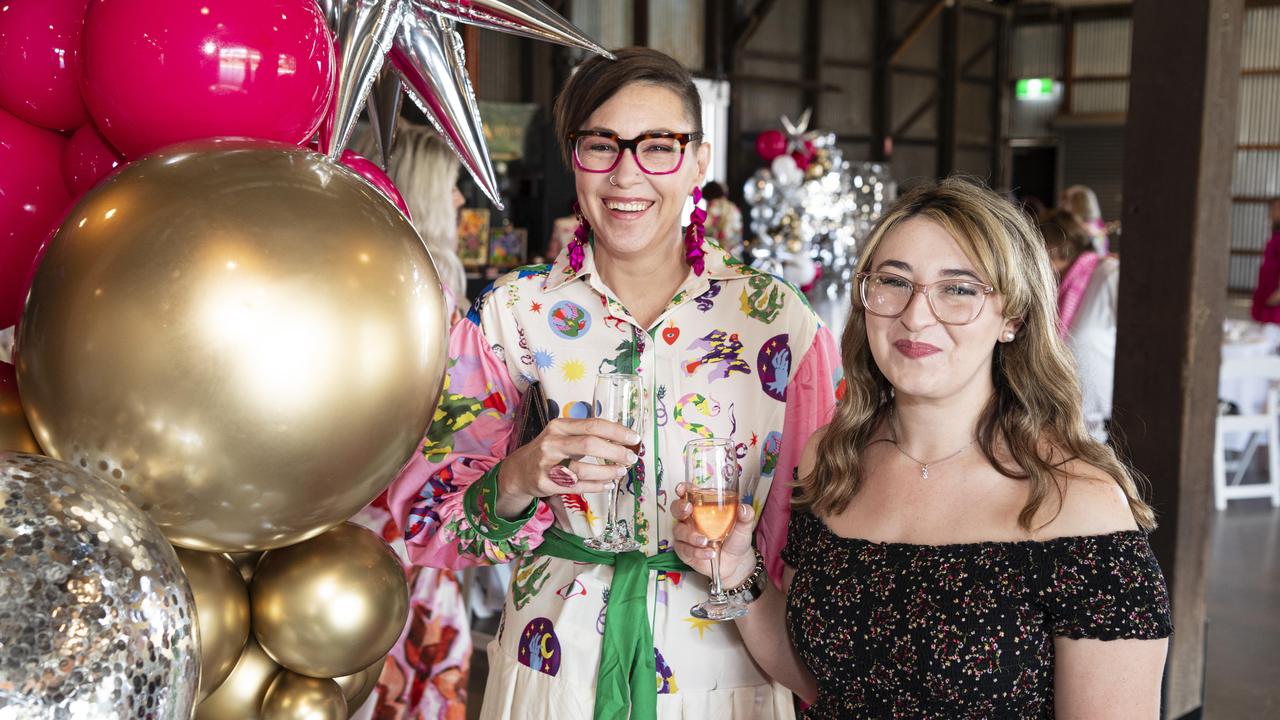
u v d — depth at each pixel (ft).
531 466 4.83
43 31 3.09
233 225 2.65
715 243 5.57
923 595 4.54
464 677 8.75
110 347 2.58
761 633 5.15
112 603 2.34
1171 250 11.68
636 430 4.75
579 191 5.32
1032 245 4.71
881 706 4.65
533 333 5.49
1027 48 51.11
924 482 4.82
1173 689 11.96
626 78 5.10
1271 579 17.57
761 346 5.40
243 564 3.49
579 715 5.21
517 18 3.90
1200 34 11.21
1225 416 22.67
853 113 42.96
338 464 2.79
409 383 2.88
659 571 5.27
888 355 4.73
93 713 2.28
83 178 3.22
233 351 2.59
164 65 2.88
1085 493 4.48
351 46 3.67
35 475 2.39
